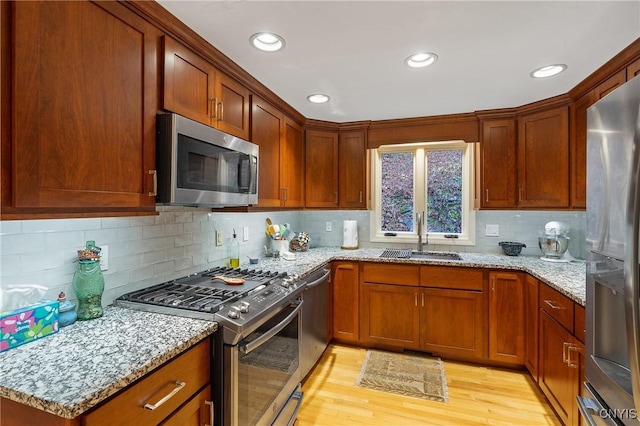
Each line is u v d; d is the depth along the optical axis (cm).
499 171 275
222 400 126
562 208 239
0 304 105
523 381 236
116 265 152
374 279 284
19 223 116
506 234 305
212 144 157
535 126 255
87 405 76
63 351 101
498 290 252
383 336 282
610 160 110
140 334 115
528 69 192
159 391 100
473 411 201
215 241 223
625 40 159
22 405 82
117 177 117
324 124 311
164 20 136
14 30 87
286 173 264
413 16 140
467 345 261
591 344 126
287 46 166
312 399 213
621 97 104
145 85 129
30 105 91
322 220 361
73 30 103
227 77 184
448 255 302
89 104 108
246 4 131
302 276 211
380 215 352
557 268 232
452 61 183
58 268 128
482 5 133
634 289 92
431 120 294
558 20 143
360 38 158
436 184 336
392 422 191
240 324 125
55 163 98
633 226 93
